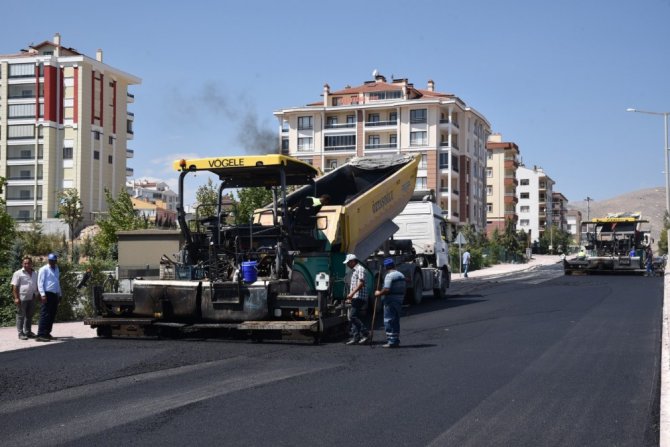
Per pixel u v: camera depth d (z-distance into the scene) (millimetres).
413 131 72125
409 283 18969
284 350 11297
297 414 7012
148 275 18953
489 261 57156
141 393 8031
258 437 6203
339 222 14148
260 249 13156
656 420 6727
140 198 123688
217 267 12992
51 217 71938
